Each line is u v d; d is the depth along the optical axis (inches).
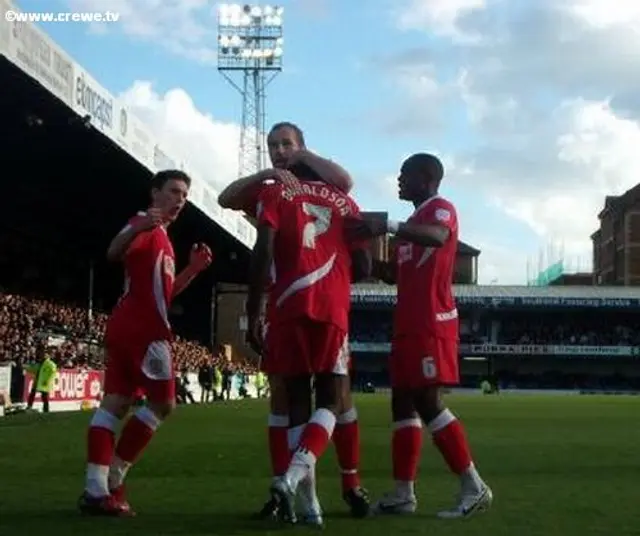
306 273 182.4
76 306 1482.5
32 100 778.8
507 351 2664.9
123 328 202.8
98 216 1309.1
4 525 183.6
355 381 2694.4
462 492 205.0
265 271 180.5
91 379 1075.3
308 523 184.1
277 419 202.8
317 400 185.0
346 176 193.5
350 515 202.8
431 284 204.4
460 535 177.8
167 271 205.9
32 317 1125.7
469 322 2832.2
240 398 1662.2
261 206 183.5
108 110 871.1
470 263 3678.6
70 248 1504.7
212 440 460.8
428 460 345.1
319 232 185.6
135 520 192.1
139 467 313.3
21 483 261.3
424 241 192.1
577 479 288.0
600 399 1609.3
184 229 1460.4
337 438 199.6
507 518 201.6
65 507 211.5
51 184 1128.8
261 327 182.1
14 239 1375.5
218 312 2260.1
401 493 208.2
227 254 1658.5
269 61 2256.4
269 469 307.9
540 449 421.7
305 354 183.0
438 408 205.5
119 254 203.5
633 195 3636.8
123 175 1082.7
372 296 2669.8
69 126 864.3
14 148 962.7
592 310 2797.7
